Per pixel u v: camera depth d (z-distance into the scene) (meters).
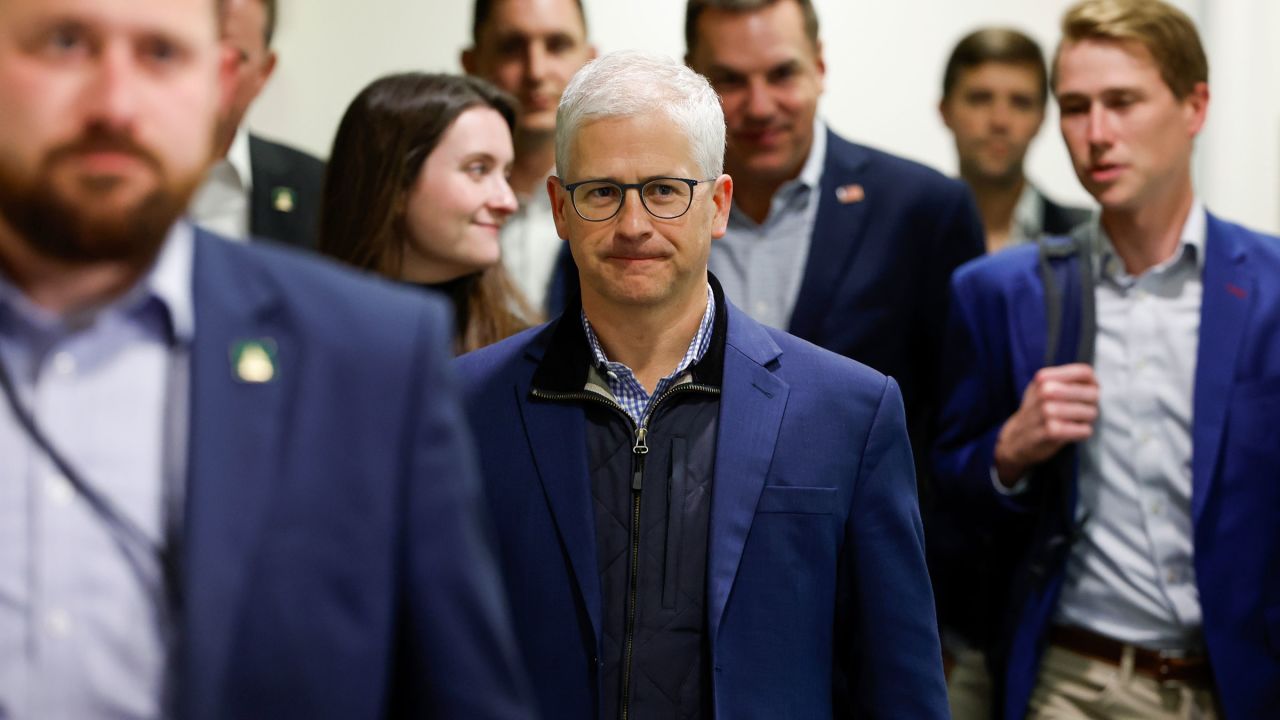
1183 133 3.57
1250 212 6.14
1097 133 3.54
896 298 4.09
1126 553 3.52
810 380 2.46
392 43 5.93
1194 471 3.43
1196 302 3.55
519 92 4.37
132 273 1.52
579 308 2.48
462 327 3.46
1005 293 3.74
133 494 1.48
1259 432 3.41
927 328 4.14
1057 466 3.54
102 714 1.44
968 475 3.68
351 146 3.42
